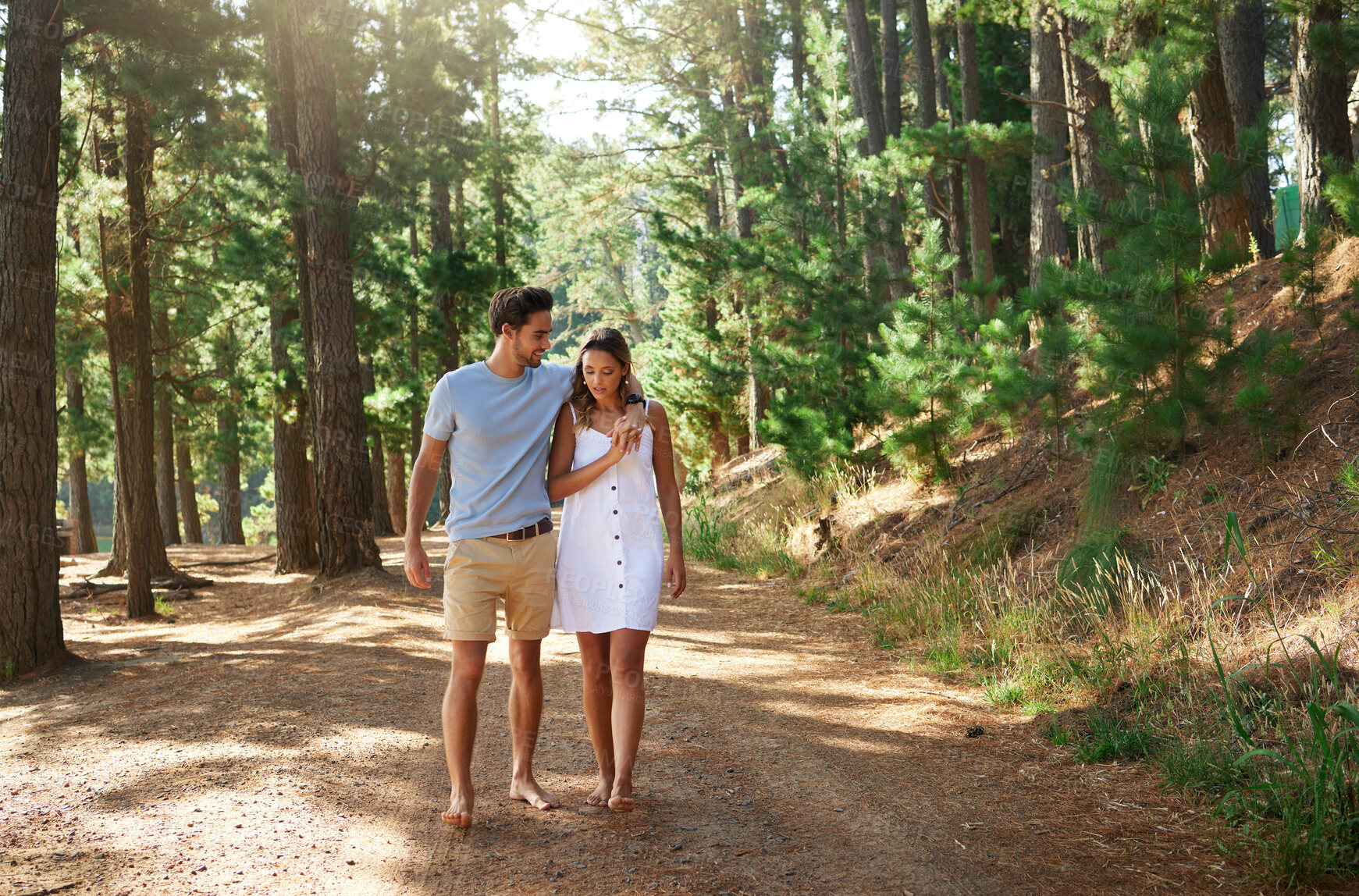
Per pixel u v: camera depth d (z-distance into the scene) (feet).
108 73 32.53
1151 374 20.29
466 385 10.30
